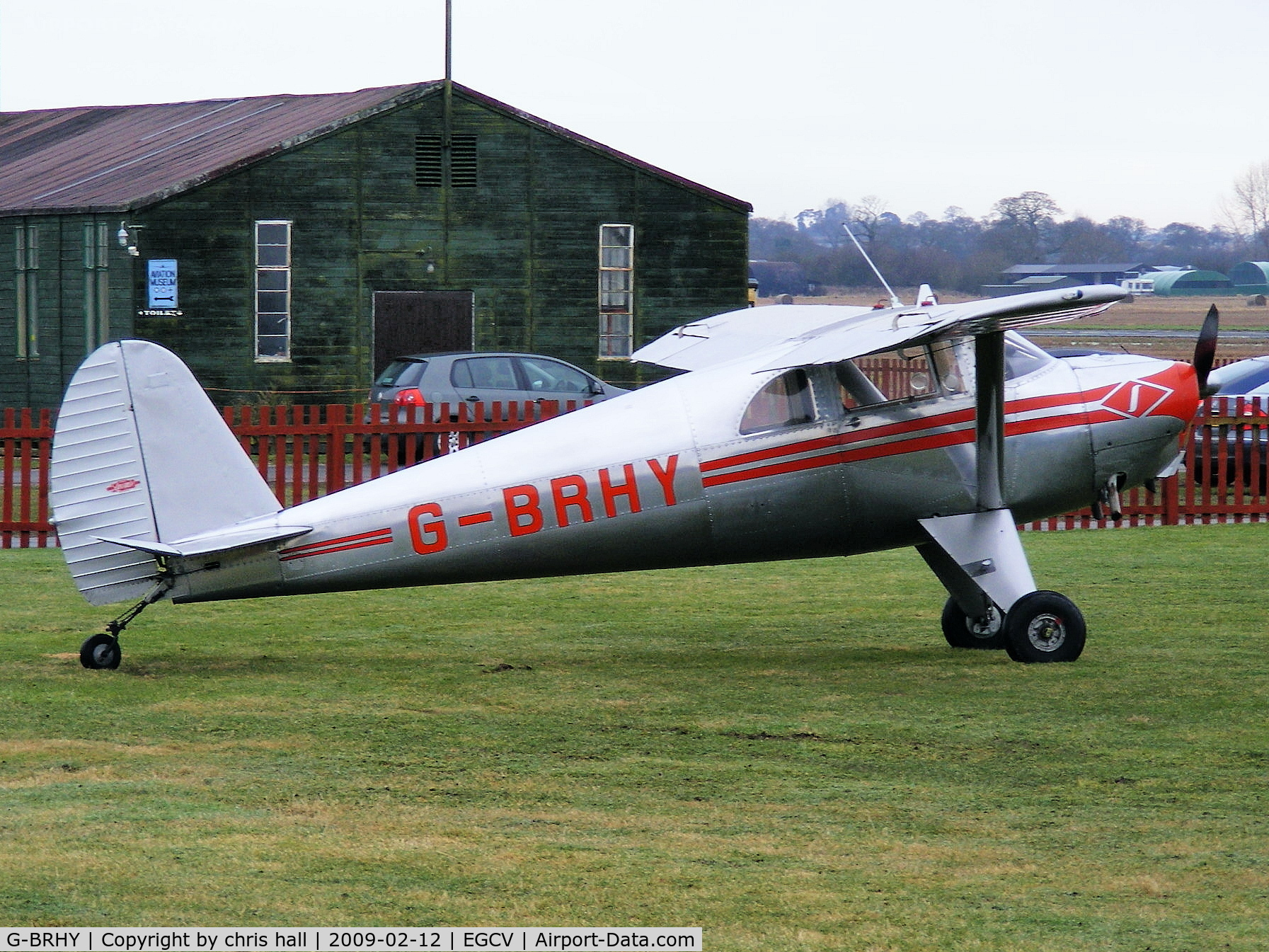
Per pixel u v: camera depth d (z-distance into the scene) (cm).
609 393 8700
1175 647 3897
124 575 3525
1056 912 2050
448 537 3569
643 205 10662
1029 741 2955
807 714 3194
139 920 2016
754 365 3756
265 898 2094
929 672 3628
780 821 2450
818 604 4678
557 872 2203
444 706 3262
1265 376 8006
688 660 3800
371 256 10219
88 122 14200
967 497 3759
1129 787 2642
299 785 2645
